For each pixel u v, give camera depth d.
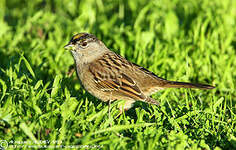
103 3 18.94
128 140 8.30
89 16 15.69
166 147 7.94
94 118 8.83
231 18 15.73
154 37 14.42
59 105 8.68
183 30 14.76
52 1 18.67
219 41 14.31
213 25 14.80
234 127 9.06
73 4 17.73
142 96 9.19
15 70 9.97
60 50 12.66
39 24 15.28
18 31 14.55
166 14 15.84
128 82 9.58
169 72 12.13
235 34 15.18
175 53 12.88
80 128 8.44
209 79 12.12
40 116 8.24
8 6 19.41
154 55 12.71
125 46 13.88
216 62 12.62
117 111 9.43
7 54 12.91
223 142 8.52
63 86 10.37
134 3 17.64
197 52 13.15
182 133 8.55
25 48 12.98
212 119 8.96
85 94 10.36
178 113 9.45
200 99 10.33
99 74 9.79
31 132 7.66
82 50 9.95
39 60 12.35
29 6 18.47
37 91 9.36
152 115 9.19
